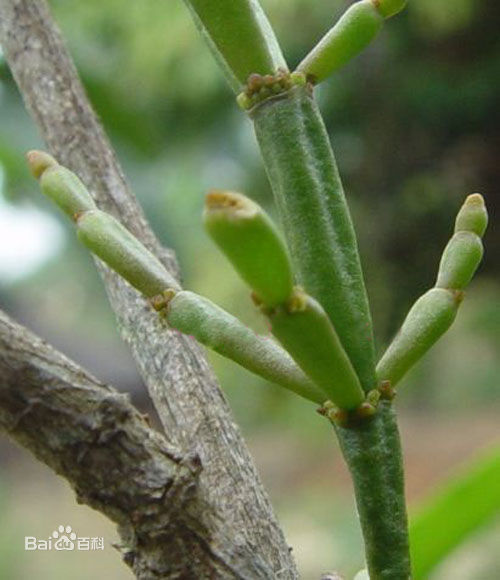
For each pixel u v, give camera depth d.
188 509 0.10
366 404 0.11
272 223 0.09
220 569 0.11
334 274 0.11
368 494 0.11
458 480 0.16
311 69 0.11
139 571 0.11
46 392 0.10
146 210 0.49
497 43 0.40
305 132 0.11
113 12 0.43
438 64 0.41
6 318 0.10
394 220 0.43
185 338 0.14
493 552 0.38
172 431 0.13
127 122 0.30
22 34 0.17
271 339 0.11
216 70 0.44
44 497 0.89
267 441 0.89
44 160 0.11
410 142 0.43
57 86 0.16
